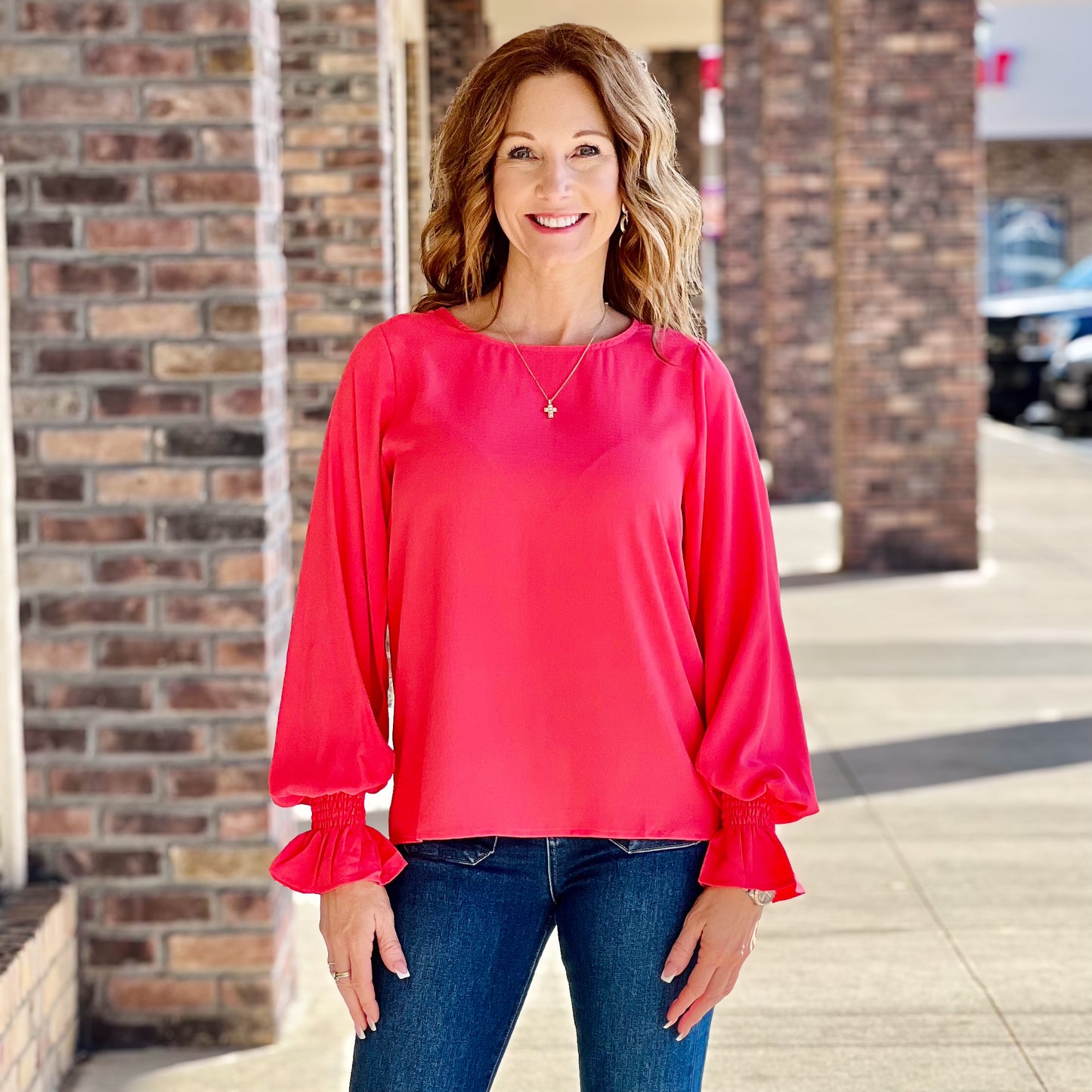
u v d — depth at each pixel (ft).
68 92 11.07
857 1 32.04
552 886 6.72
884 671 23.94
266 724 11.43
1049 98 79.41
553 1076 11.34
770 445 42.55
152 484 11.30
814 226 41.09
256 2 11.12
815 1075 11.25
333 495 6.84
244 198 11.15
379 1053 6.48
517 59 6.88
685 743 6.78
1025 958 13.25
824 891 14.87
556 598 6.59
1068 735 20.26
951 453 32.78
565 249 6.88
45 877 11.53
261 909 11.57
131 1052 11.58
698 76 56.75
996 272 84.69
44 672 11.39
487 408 6.68
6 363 11.08
